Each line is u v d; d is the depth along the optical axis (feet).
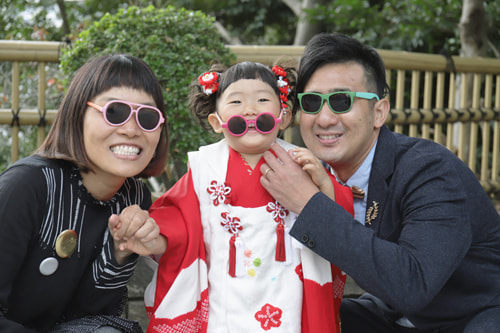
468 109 14.97
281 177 6.32
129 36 11.44
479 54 17.97
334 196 6.55
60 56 11.89
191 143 11.80
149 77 6.18
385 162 6.93
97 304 6.27
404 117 13.87
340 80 6.82
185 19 11.91
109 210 6.34
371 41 20.88
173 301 6.36
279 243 6.40
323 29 22.71
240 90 6.53
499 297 6.71
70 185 6.04
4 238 5.55
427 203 6.36
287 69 7.30
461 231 6.30
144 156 6.09
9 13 25.02
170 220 6.48
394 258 5.95
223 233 6.53
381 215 6.83
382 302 7.97
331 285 6.63
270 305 6.33
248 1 27.66
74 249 5.96
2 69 17.70
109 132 5.82
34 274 5.88
